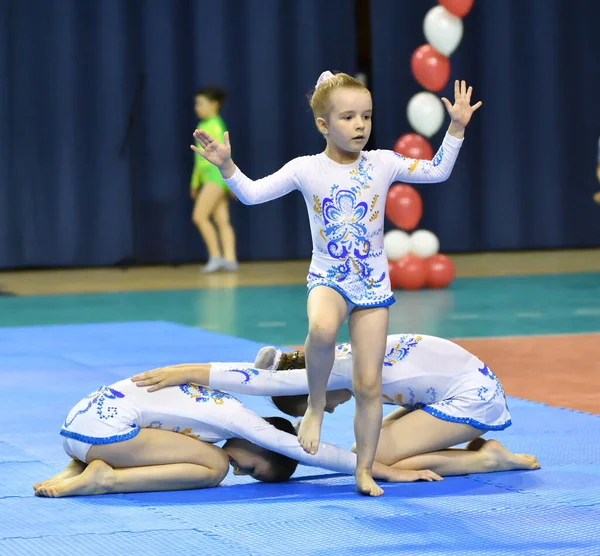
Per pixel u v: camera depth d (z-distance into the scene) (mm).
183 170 26406
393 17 26797
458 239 28062
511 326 15055
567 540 5707
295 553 5508
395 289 20062
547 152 28266
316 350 6535
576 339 13852
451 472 7195
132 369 11859
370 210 6793
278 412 9586
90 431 6723
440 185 27812
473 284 20906
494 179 28078
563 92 28125
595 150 28547
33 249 25688
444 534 5836
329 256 6758
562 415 9250
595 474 7203
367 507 6406
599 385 10727
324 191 6781
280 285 21344
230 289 20719
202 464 6855
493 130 27891
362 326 6754
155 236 26422
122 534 5859
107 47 25531
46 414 9422
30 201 25562
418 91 27047
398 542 5695
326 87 6750
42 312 17672
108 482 6703
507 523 6039
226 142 6680
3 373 11664
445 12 18719
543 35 27828
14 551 5566
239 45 26359
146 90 25953
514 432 8578
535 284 20812
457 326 15055
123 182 26016
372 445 6789
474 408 7211
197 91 23516
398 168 6941
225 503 6535
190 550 5562
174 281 22578
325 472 7484
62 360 12555
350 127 6684
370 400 6730
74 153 25656
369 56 24703
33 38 25125
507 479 7086
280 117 26672
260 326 15430
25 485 7000
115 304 18641
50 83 25328
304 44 26594
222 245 26922
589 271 23359
